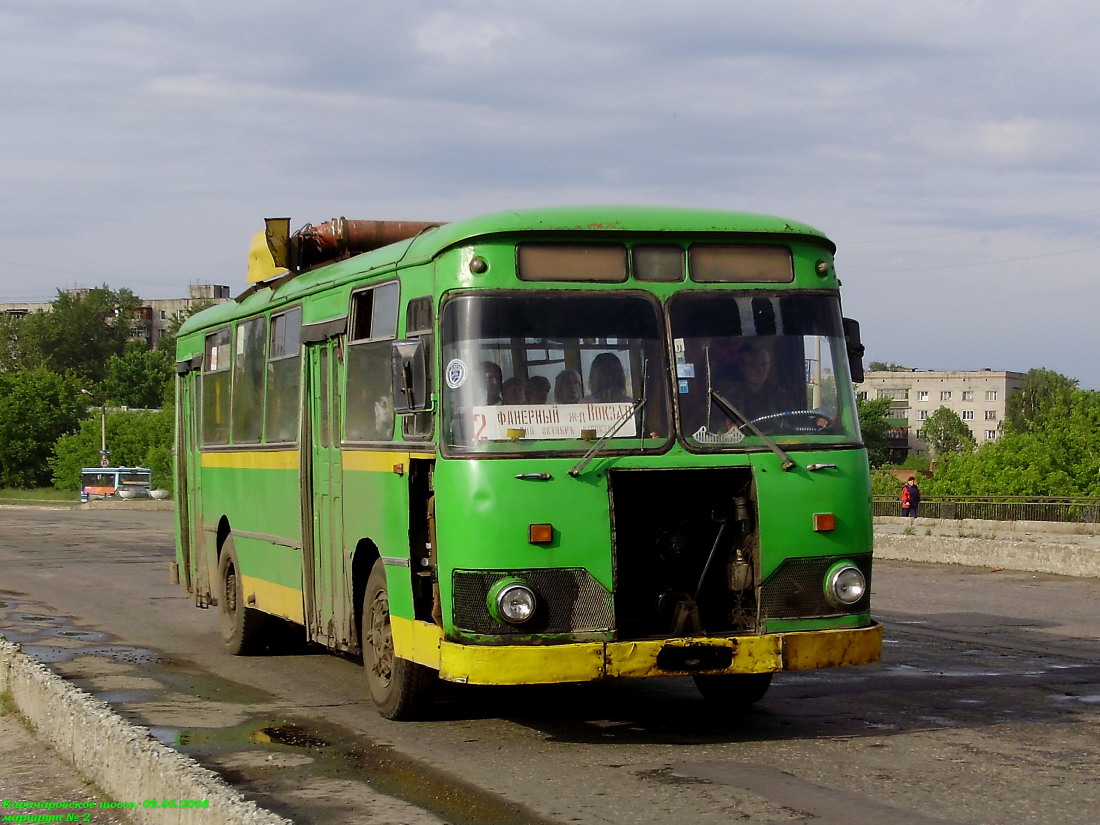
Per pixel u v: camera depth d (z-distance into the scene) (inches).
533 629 330.6
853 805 283.7
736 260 356.8
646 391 343.9
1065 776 310.2
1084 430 2455.7
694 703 416.5
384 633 396.2
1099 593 748.0
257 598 521.7
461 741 362.6
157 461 3412.9
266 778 322.3
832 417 357.1
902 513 1545.3
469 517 332.5
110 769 313.0
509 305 342.0
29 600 786.8
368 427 400.5
